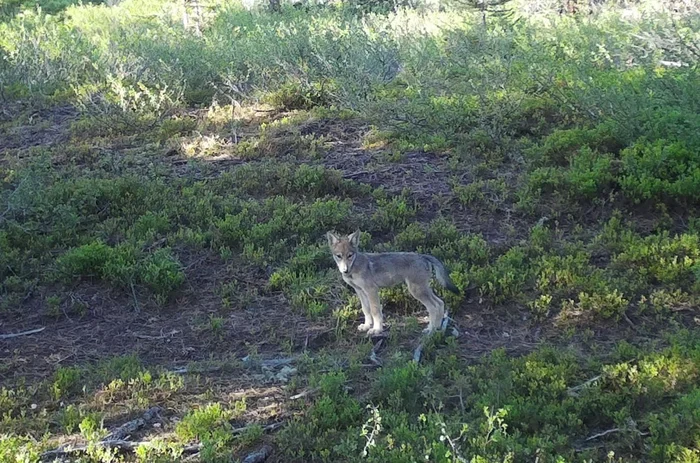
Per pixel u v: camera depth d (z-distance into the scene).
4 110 13.98
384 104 11.74
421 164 10.64
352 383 6.09
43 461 5.06
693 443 5.02
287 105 13.32
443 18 18.80
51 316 7.39
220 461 5.03
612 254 8.15
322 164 10.78
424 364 6.34
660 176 9.30
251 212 9.23
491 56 13.15
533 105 11.97
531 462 4.94
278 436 5.28
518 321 7.13
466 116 11.54
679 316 7.04
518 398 5.53
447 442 5.07
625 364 5.91
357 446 5.14
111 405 5.79
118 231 8.88
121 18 21.89
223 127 12.51
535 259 8.01
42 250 8.46
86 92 13.47
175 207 9.27
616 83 11.39
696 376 5.82
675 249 7.94
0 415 5.69
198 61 15.17
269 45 15.08
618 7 19.84
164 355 6.74
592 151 10.27
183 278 7.86
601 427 5.47
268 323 7.20
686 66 11.43
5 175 10.53
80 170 10.81
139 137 12.23
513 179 10.07
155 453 5.10
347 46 14.36
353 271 6.62
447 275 6.67
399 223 8.96
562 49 13.83
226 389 6.05
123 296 7.70
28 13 22.98
